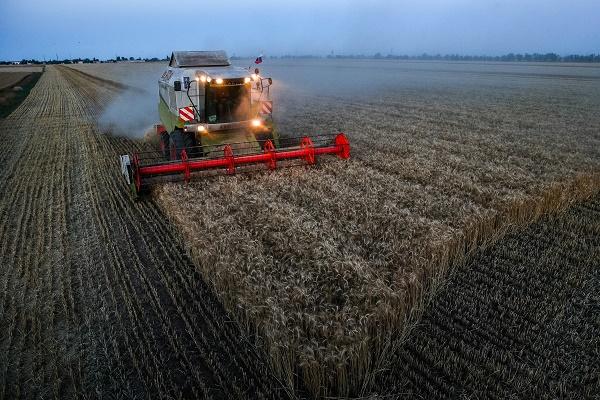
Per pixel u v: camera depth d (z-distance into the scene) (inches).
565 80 2341.3
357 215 357.4
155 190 437.4
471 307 256.5
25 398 200.4
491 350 222.7
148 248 335.6
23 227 381.7
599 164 539.8
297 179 454.3
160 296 275.0
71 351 229.1
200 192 406.0
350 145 670.5
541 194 402.0
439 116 1016.2
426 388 201.2
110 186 495.8
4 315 257.8
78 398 201.3
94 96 1533.0
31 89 1918.1
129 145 718.5
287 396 202.4
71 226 382.6
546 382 202.7
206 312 259.3
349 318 210.5
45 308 263.0
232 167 446.9
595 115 1023.0
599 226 365.4
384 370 210.2
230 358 222.2
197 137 499.2
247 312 230.5
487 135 762.2
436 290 274.5
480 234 341.7
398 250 288.7
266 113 528.7
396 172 512.1
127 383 206.4
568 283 285.3
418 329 240.4
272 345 205.0
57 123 964.6
